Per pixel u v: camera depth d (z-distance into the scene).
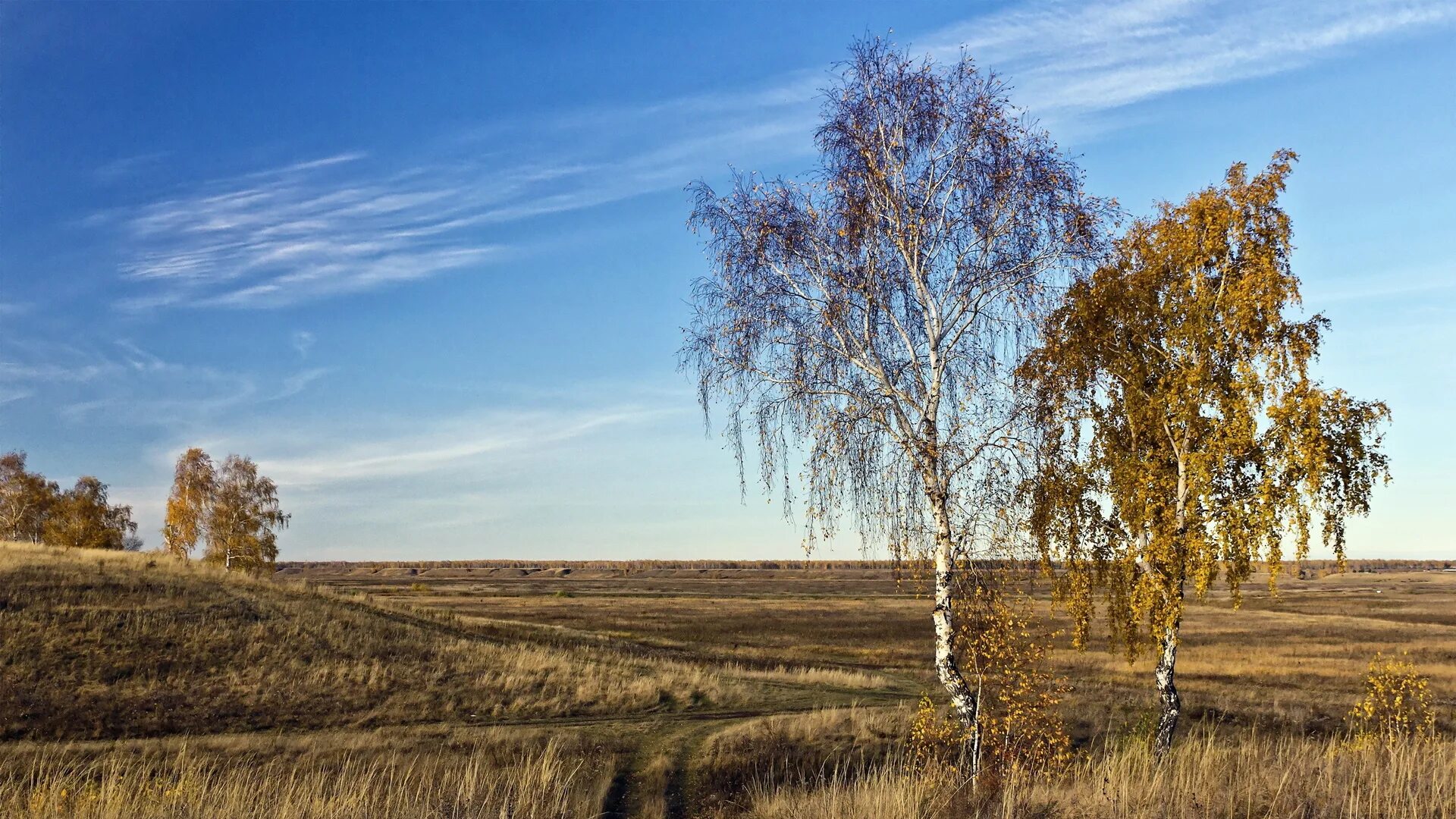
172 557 47.47
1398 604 106.12
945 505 13.55
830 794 11.77
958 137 14.03
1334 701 31.55
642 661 38.62
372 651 34.62
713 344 14.07
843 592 138.75
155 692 28.27
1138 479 17.20
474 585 155.75
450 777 16.23
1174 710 16.86
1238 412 16.14
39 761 19.84
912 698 32.16
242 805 11.62
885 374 13.98
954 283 14.16
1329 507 16.23
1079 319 17.36
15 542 46.44
